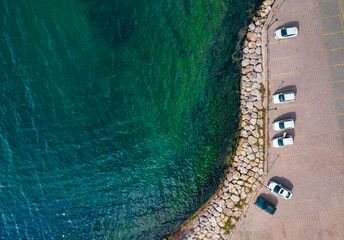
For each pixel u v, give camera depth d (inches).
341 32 1038.4
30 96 1151.6
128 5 1108.5
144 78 1143.0
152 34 1116.5
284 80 1079.0
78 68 1136.2
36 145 1178.0
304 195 1090.7
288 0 1055.6
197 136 1168.8
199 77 1141.7
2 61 1130.0
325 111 1067.9
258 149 1110.4
